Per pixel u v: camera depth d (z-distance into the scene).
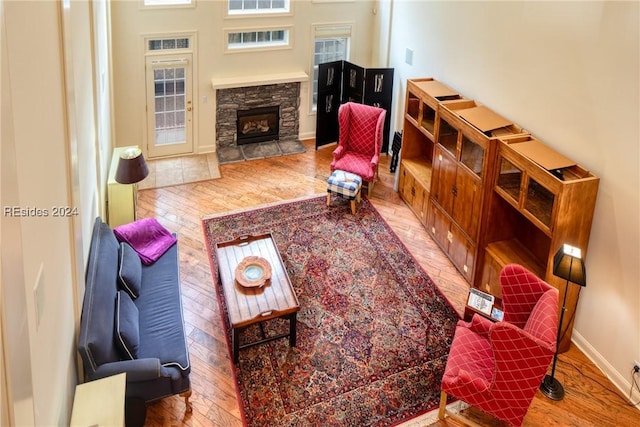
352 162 7.83
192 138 8.98
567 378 4.89
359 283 6.03
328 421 4.41
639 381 4.57
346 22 9.15
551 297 4.16
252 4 8.64
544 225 4.80
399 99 8.69
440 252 6.64
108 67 7.50
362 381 4.79
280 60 9.04
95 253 4.73
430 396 4.67
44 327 2.80
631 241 4.45
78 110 4.24
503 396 4.00
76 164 3.89
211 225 7.06
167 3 8.02
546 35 5.16
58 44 3.38
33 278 2.57
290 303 4.94
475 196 5.74
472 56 6.45
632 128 4.30
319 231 6.98
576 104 4.86
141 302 4.95
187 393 4.34
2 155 1.92
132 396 4.09
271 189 8.02
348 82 9.09
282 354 5.05
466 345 4.49
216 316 5.51
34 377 2.53
